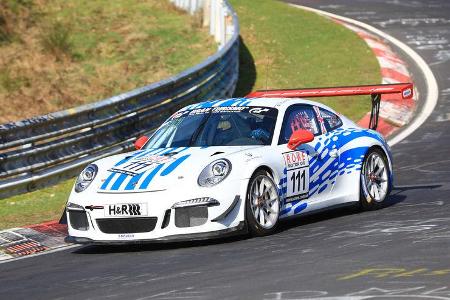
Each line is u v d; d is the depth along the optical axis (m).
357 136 35.84
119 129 50.22
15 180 43.25
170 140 33.28
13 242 33.53
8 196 43.00
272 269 24.22
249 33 87.12
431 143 54.62
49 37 76.12
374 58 79.56
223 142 32.31
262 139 32.22
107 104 48.62
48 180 45.19
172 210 28.83
